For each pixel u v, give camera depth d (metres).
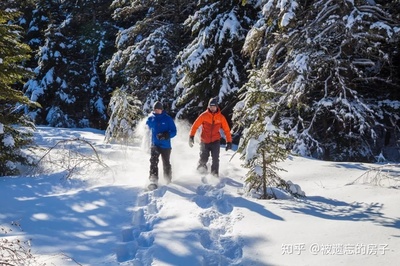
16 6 24.70
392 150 12.88
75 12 25.11
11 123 9.36
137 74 17.98
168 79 17.36
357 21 9.82
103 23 26.08
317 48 11.27
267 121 6.14
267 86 6.30
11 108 10.16
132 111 11.24
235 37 13.59
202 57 13.92
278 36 11.15
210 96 14.95
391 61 11.76
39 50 24.52
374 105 11.76
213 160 7.64
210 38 14.05
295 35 10.98
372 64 10.95
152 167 7.05
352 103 11.01
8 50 9.27
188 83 14.67
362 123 10.45
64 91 24.44
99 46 25.28
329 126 12.22
